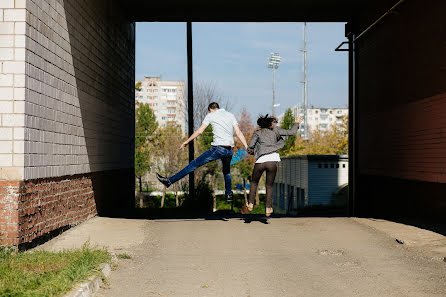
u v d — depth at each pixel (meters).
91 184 9.77
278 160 8.51
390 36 11.33
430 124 9.30
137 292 4.79
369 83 12.82
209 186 13.80
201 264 6.00
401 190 11.12
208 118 8.53
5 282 4.36
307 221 9.69
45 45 7.09
